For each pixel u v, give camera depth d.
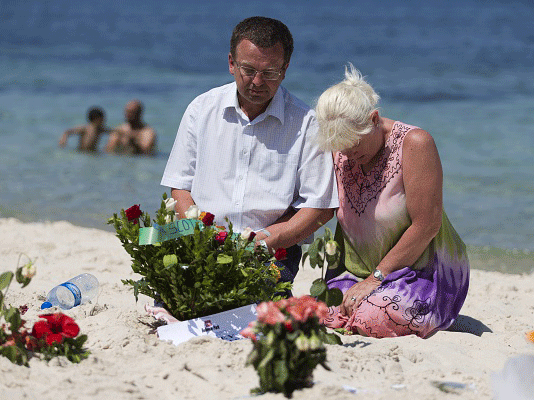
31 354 6.84
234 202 8.65
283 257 7.80
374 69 46.91
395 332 8.36
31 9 139.38
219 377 6.59
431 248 8.62
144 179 21.03
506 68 47.78
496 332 9.09
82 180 20.61
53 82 40.41
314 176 8.64
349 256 9.09
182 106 33.62
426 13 132.75
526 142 25.64
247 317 7.75
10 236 13.99
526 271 13.22
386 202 8.48
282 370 5.99
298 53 56.47
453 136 26.67
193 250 7.57
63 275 11.14
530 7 163.00
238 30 8.19
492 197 18.75
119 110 32.66
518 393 6.38
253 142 8.62
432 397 6.15
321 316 6.21
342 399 5.89
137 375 6.66
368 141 8.17
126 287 10.42
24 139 26.64
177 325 7.62
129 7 157.38
